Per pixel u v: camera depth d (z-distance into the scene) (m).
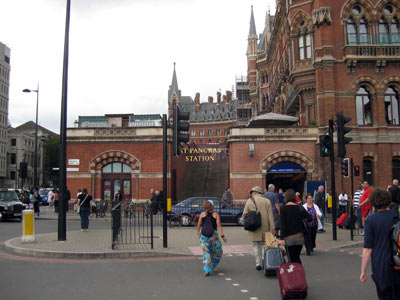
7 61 81.06
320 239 14.43
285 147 28.08
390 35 28.62
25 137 83.88
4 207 22.59
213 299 6.93
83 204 17.05
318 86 28.38
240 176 27.88
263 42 61.81
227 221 20.67
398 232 4.62
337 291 7.50
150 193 28.88
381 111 27.98
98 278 8.58
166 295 7.20
